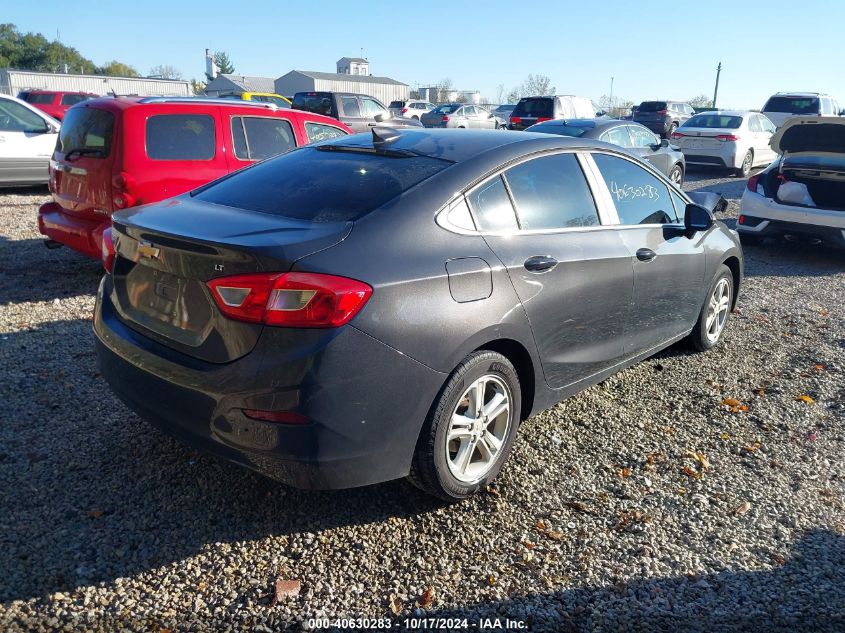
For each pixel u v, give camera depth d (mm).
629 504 3318
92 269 7059
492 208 3324
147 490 3232
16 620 2434
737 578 2842
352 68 97812
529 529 3096
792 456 3842
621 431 4039
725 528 3166
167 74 92125
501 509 3230
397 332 2736
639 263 4074
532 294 3303
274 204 3160
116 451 3545
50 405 3990
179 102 6168
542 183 3643
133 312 3109
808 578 2857
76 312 5688
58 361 4633
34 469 3338
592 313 3746
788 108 23297
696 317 5004
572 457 3727
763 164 19156
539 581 2775
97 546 2838
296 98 20359
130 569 2729
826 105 23297
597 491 3416
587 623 2576
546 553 2941
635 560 2926
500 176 3416
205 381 2672
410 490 3348
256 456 2650
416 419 2871
